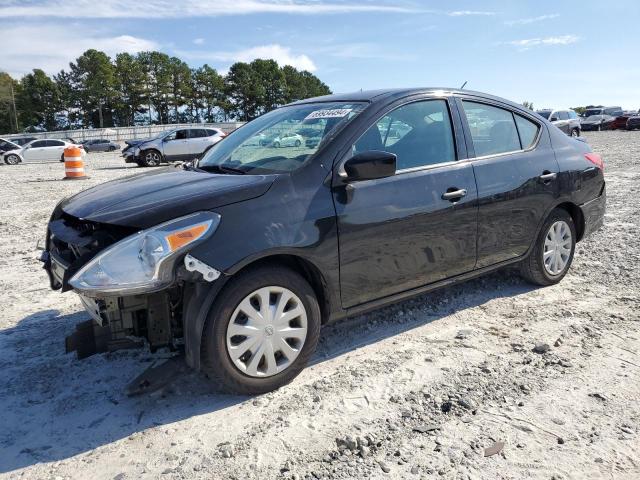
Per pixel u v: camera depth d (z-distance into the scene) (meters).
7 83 105.06
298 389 3.15
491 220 4.05
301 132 3.64
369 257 3.39
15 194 12.60
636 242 6.21
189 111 111.38
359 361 3.48
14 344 3.88
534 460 2.46
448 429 2.72
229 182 3.17
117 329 2.98
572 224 4.79
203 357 2.92
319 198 3.18
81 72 102.69
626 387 3.06
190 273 2.74
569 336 3.76
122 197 3.17
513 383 3.14
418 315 4.20
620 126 45.44
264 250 2.93
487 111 4.27
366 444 2.62
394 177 3.53
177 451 2.63
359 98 3.81
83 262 2.78
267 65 114.44
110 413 2.97
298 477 2.41
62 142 32.28
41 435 2.79
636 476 2.35
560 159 4.62
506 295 4.59
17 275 5.63
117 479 2.44
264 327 3.03
